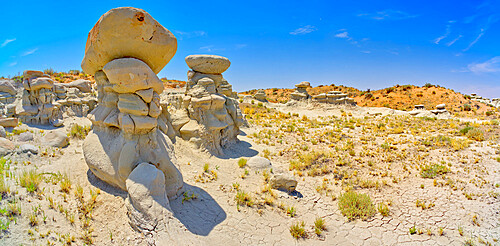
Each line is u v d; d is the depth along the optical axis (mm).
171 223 5203
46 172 6859
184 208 6293
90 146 6875
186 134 10859
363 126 17938
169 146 7410
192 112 11070
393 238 6086
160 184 5637
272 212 6852
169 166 6652
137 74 5977
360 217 6883
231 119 12461
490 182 8367
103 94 7418
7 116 11773
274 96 57219
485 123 17078
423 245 5832
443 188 8219
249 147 12562
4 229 4293
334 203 7645
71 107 14359
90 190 6191
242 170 9453
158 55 6812
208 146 10766
